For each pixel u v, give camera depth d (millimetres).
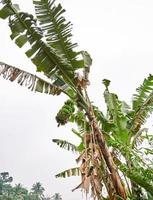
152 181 6266
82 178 4941
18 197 77938
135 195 6664
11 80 6543
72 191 4809
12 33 6488
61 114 6844
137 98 8422
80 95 6383
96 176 4973
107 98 8156
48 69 6594
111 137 7141
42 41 6492
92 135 5766
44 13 6520
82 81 6520
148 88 8398
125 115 8430
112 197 5398
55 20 6504
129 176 6109
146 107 8008
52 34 6547
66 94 6652
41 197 86250
